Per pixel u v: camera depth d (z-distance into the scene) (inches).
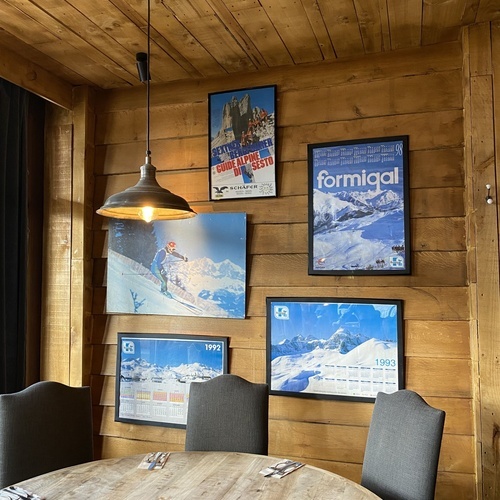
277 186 121.6
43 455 92.6
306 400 116.3
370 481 85.0
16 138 122.7
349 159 116.6
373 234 114.0
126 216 93.0
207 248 125.6
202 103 129.5
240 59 119.3
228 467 84.8
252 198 123.3
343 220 116.2
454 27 106.0
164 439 126.0
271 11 98.2
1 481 87.5
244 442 99.7
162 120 132.4
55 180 135.7
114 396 130.8
